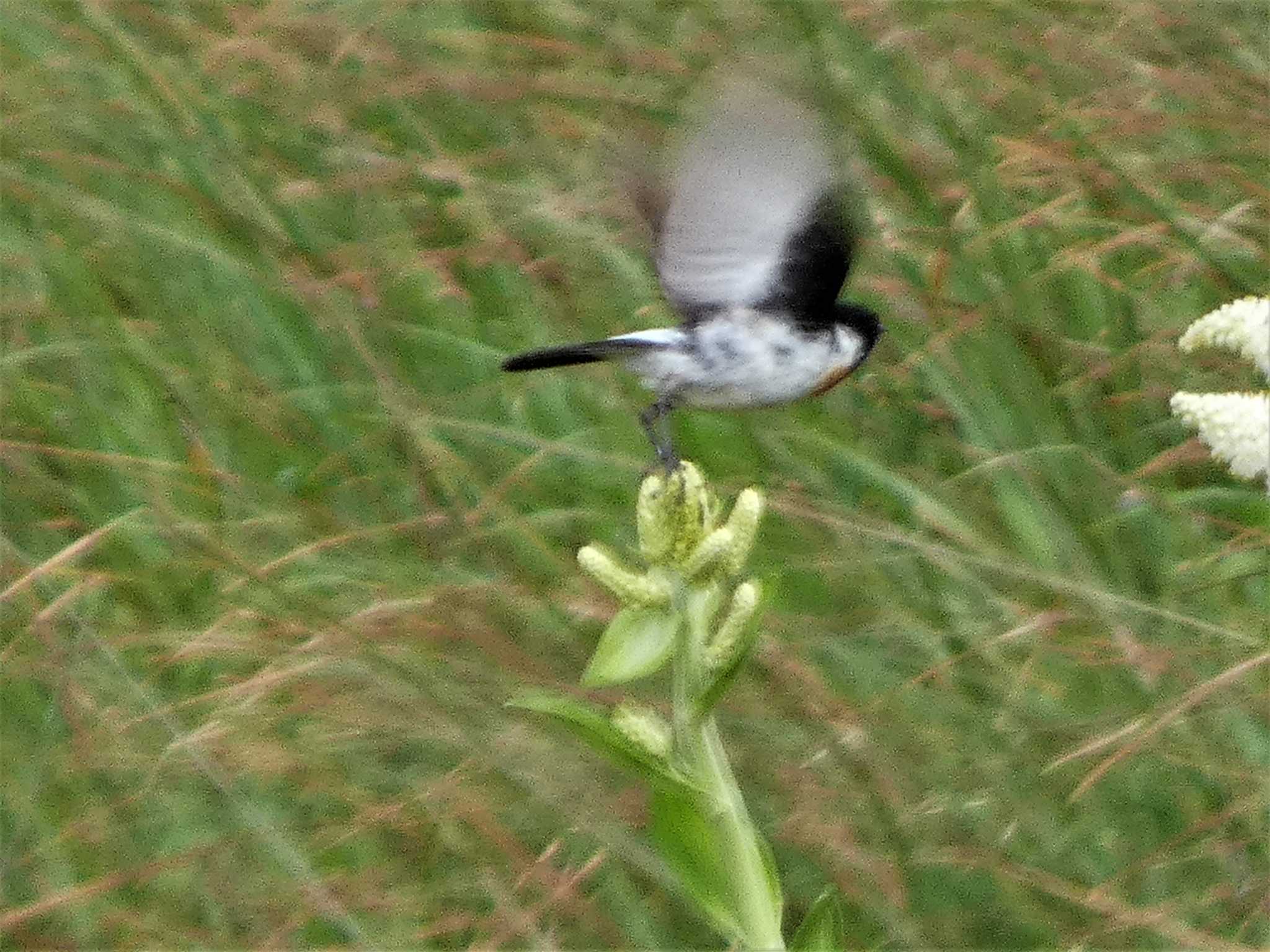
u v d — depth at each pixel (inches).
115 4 453.1
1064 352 356.2
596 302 378.0
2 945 275.7
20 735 311.0
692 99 215.9
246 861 285.6
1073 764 289.3
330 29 446.9
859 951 271.0
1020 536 327.0
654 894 280.1
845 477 347.9
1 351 391.5
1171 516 334.3
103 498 350.9
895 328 362.0
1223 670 300.8
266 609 323.6
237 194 404.5
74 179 414.6
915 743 288.2
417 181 414.6
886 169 377.1
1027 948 268.7
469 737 287.3
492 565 328.5
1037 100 407.8
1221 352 358.3
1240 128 395.5
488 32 442.6
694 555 187.3
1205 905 271.4
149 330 378.6
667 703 299.0
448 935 276.2
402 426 345.7
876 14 403.2
